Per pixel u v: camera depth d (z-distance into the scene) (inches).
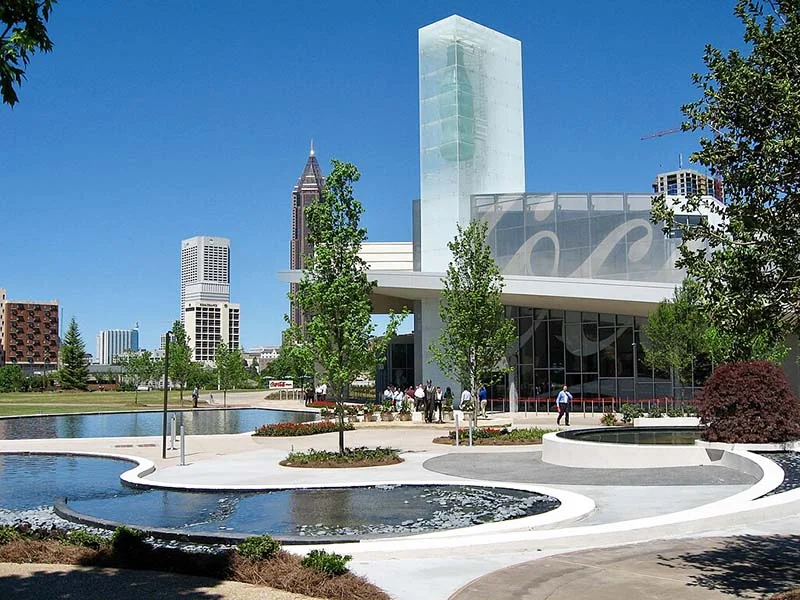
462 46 2023.9
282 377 4503.0
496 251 1835.6
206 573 338.3
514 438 1029.8
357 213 829.2
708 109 287.4
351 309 816.3
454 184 1983.3
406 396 1798.7
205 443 1092.5
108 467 839.1
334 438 1161.4
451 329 1151.0
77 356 4365.2
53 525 504.1
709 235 284.7
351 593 297.7
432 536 423.2
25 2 248.5
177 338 3376.0
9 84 245.8
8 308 6323.8
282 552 351.3
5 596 304.8
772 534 416.2
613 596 299.9
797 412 779.4
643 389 1724.9
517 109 2148.1
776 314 266.2
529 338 1846.7
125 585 320.5
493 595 303.9
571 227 1768.0
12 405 2370.8
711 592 303.9
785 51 267.7
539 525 441.4
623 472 697.0
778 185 267.9
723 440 776.3
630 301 1529.3
